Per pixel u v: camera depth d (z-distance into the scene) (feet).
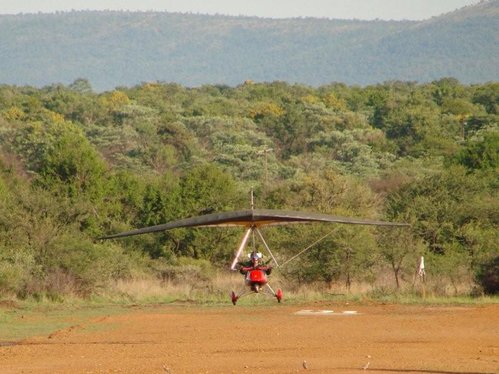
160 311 339.16
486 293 374.63
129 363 205.87
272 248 437.17
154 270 460.14
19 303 363.76
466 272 398.62
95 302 376.89
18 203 455.22
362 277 414.21
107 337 260.01
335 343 237.45
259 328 276.41
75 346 240.12
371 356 209.97
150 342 247.09
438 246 446.60
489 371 185.37
